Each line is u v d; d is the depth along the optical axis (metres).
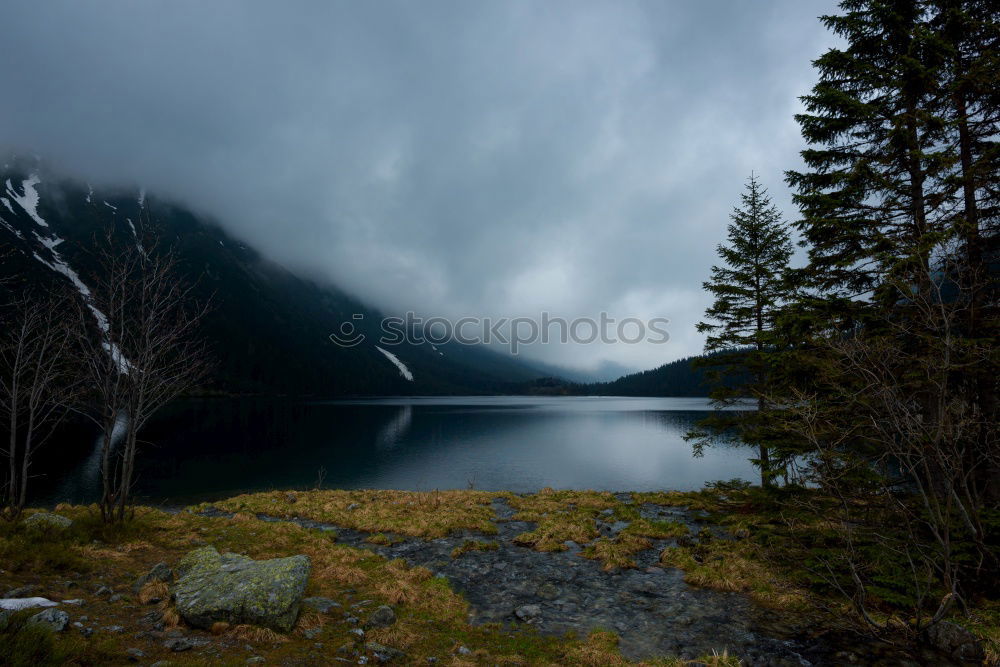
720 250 17.97
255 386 198.38
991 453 7.38
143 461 49.88
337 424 95.31
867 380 7.85
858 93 11.94
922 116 10.16
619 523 16.39
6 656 4.41
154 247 12.31
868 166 10.73
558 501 20.97
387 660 6.45
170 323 12.39
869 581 8.57
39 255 191.38
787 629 7.87
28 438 10.46
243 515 16.94
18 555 8.31
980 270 8.95
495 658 6.85
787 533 10.90
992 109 10.61
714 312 17.83
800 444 10.99
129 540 11.00
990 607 7.91
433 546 13.55
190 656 5.72
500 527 16.16
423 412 139.25
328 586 9.50
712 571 10.51
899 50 11.30
